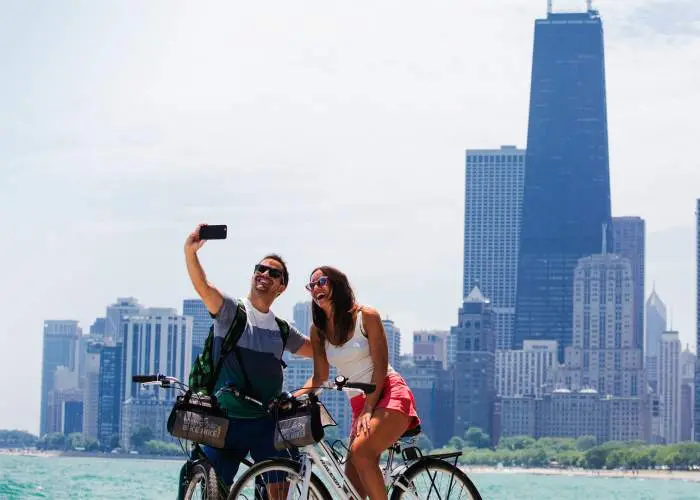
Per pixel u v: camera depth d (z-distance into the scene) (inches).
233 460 447.8
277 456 445.7
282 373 461.1
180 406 430.9
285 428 418.9
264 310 458.9
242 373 448.1
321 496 414.6
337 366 449.1
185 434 427.8
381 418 430.6
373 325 444.1
